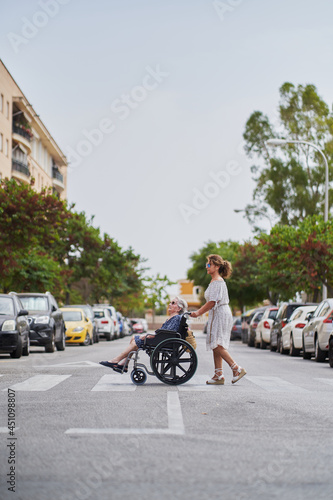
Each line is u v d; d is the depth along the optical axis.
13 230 33.38
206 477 5.39
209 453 6.32
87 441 6.87
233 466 5.80
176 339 12.39
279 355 28.02
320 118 62.69
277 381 13.74
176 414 8.70
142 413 8.81
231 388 12.05
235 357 24.16
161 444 6.73
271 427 7.86
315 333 22.86
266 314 36.41
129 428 7.66
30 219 33.28
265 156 64.38
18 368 16.83
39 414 8.73
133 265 72.81
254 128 64.06
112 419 8.31
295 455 6.32
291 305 30.33
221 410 9.17
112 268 58.22
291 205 60.44
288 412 9.12
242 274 64.62
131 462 5.90
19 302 23.64
